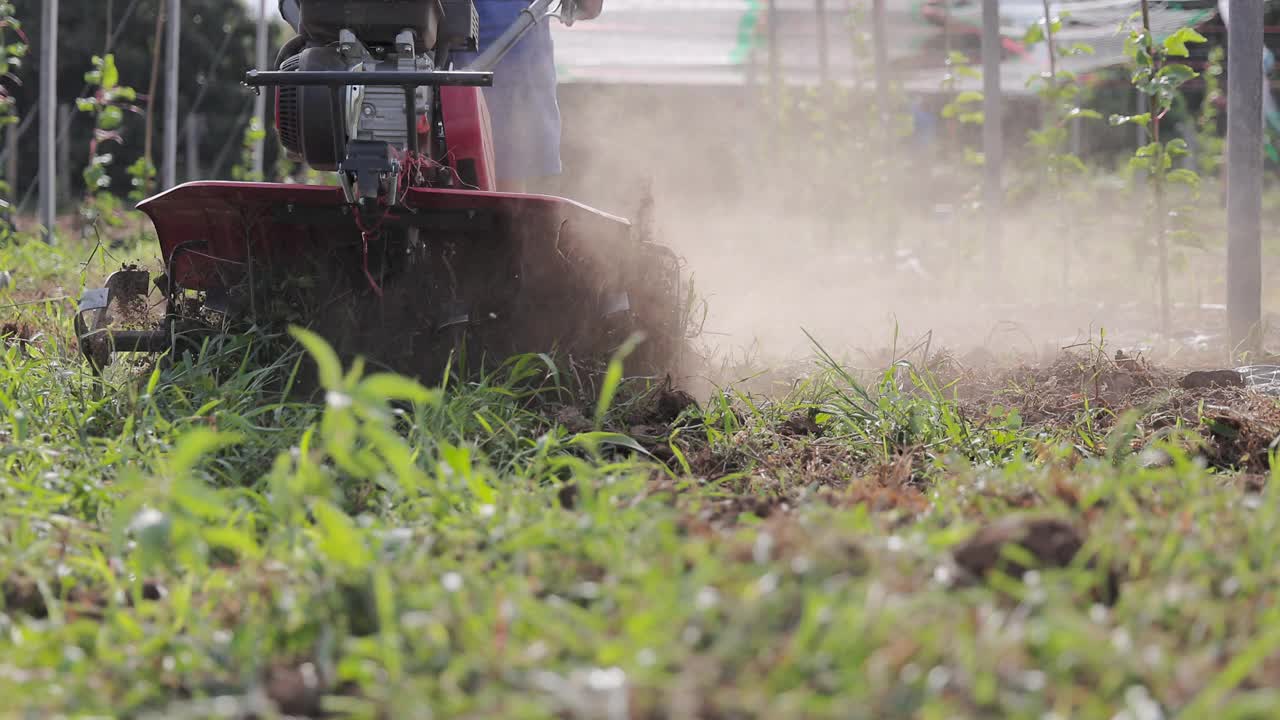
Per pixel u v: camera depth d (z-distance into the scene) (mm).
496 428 3613
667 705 1666
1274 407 4109
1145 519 2496
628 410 4012
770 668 1746
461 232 4074
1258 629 1958
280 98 4246
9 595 2332
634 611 1951
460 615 1973
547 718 1680
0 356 4422
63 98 23328
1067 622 1830
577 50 16156
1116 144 20141
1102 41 12922
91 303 4203
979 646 1754
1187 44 12742
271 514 2713
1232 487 3037
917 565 2131
